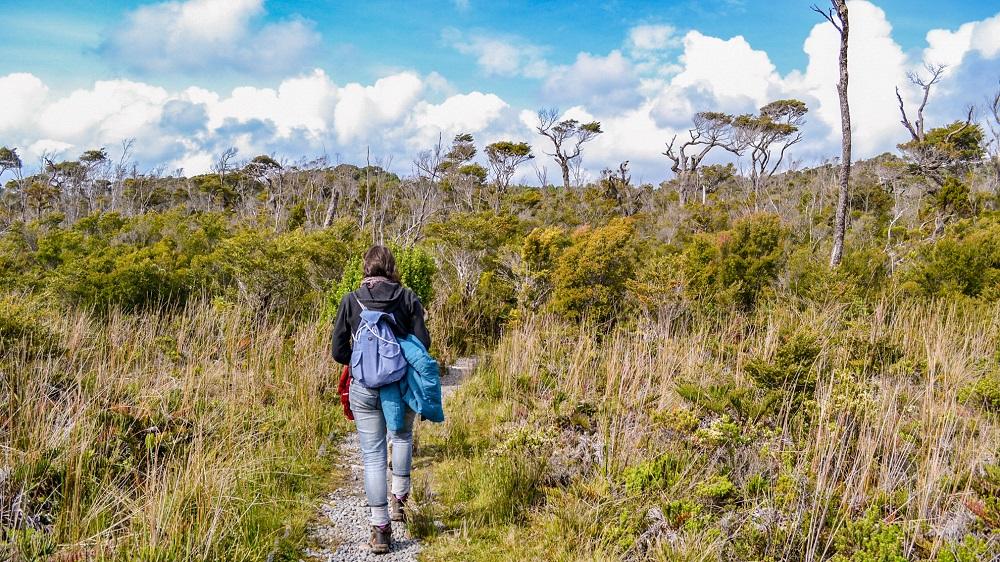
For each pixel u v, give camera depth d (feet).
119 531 9.77
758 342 20.84
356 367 10.37
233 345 20.20
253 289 28.53
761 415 13.96
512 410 17.52
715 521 10.53
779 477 11.17
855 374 16.94
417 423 16.79
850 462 12.03
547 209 101.71
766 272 31.89
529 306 29.99
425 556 10.48
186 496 10.42
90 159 187.42
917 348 20.52
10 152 191.21
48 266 45.93
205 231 47.70
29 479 10.26
